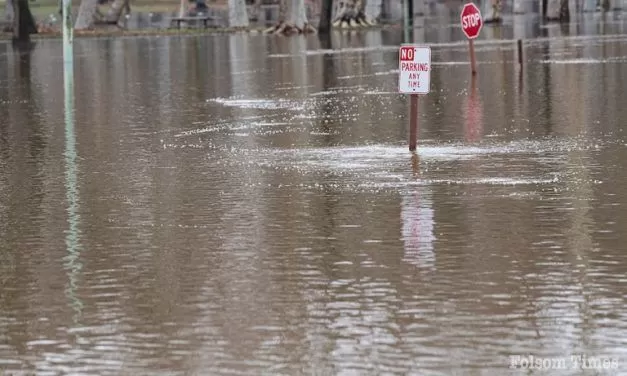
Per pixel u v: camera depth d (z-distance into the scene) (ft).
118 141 151.74
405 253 84.12
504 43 349.82
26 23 465.06
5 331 67.56
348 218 97.04
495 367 59.31
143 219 99.25
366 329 66.28
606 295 71.87
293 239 89.76
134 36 494.18
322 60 306.35
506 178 114.21
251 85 233.96
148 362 61.57
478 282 75.56
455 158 127.54
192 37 479.41
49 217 101.35
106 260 84.58
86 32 517.96
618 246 84.58
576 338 63.67
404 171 119.96
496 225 92.68
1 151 144.77
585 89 197.06
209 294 74.64
